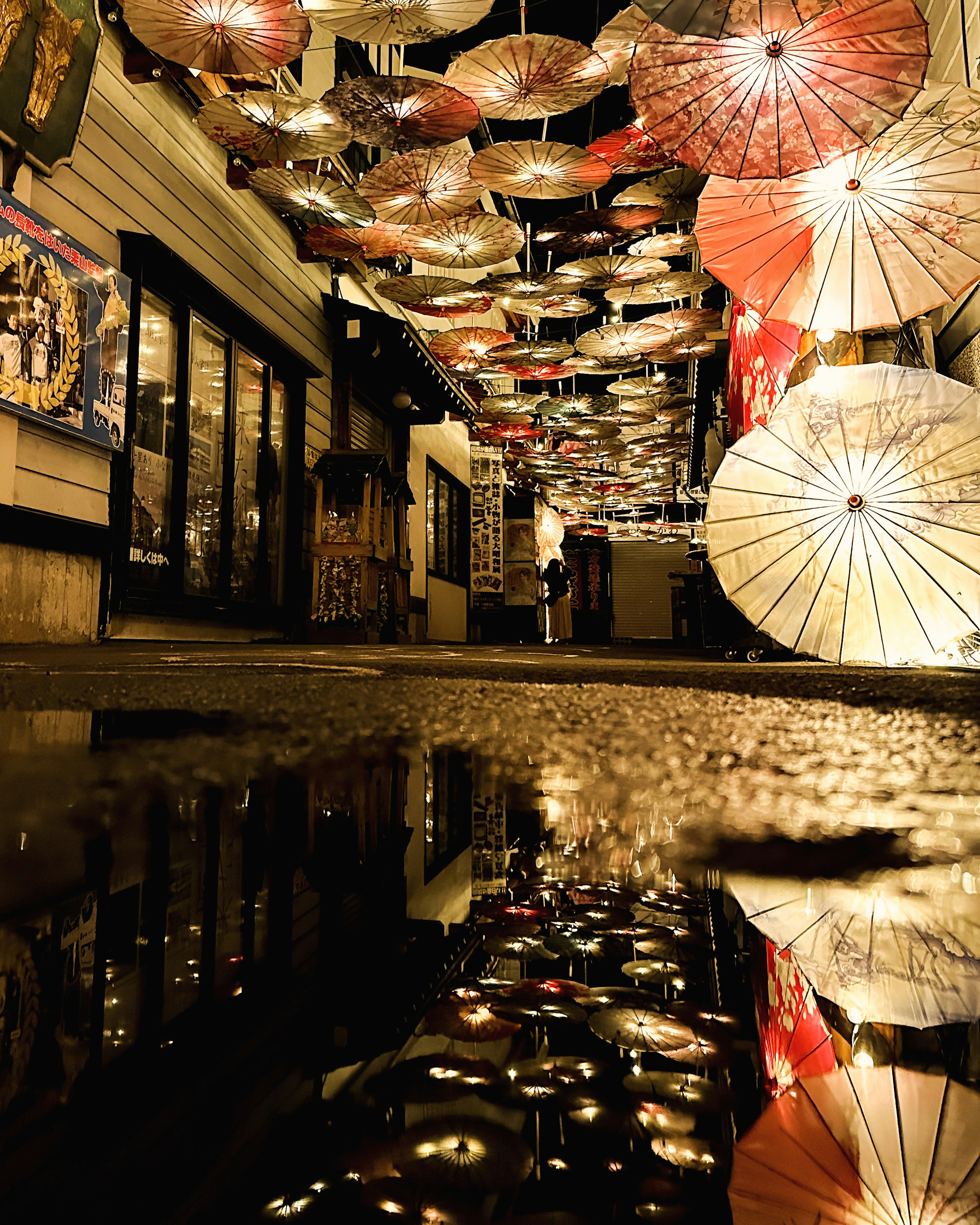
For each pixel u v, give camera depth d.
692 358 10.33
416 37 4.81
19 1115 0.31
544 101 5.39
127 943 0.54
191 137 7.27
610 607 32.94
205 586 7.54
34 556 5.15
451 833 0.89
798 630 3.26
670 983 0.47
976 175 3.42
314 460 9.86
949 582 3.04
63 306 5.35
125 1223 0.23
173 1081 0.34
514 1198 0.26
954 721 1.59
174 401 7.00
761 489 3.40
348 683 2.27
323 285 10.35
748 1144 0.30
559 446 17.52
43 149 5.18
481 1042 0.39
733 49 3.65
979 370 4.29
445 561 15.79
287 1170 0.27
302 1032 0.40
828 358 3.99
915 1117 0.32
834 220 3.70
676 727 1.64
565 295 8.74
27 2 4.74
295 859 0.77
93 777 1.18
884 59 3.52
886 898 0.65
